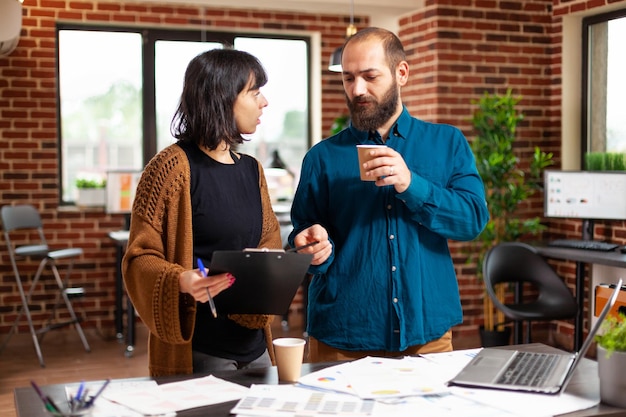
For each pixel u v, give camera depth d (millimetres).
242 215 2275
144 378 1986
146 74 6789
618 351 1763
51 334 6371
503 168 5426
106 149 6777
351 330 2361
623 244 5297
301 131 7324
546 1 6094
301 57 7266
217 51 2229
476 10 5938
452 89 5910
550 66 6129
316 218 2488
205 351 2215
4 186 6305
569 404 1768
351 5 5855
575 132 6039
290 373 1948
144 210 2180
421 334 2338
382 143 2451
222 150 2275
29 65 6312
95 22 6516
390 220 2367
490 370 1982
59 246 6438
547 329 6191
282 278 1984
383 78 2328
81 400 1597
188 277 2014
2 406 4484
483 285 5984
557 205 5293
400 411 1698
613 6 5484
